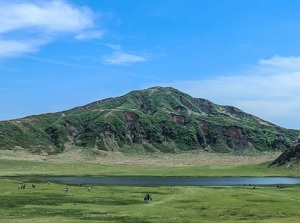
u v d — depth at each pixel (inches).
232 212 3179.1
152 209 3334.2
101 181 6968.5
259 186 6058.1
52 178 7578.7
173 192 4877.0
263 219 2851.9
